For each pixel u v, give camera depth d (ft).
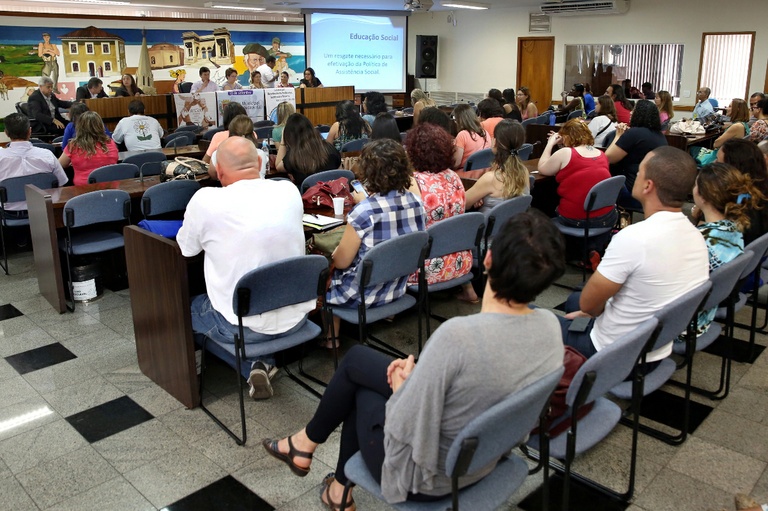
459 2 39.78
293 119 13.96
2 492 7.29
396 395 4.92
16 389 9.57
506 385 4.62
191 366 8.75
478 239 10.33
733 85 36.65
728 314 8.85
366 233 8.73
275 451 6.87
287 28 46.57
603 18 40.73
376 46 42.04
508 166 11.60
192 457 7.92
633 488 7.09
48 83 28.94
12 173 14.39
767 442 8.20
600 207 12.96
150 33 40.16
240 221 7.80
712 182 8.07
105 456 7.95
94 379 9.84
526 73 45.03
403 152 8.90
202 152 18.51
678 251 6.75
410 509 5.01
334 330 9.53
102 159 15.93
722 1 36.04
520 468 5.49
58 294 12.26
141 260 9.01
